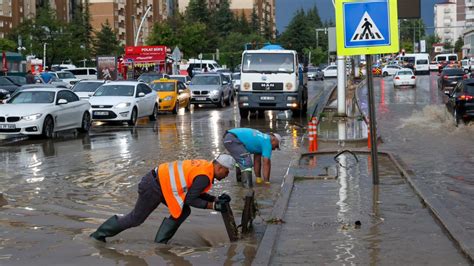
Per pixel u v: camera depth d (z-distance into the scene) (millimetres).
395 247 7805
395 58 115500
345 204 10492
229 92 40438
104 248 8125
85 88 32719
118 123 27516
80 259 7613
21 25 77688
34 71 57562
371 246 7875
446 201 10742
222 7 118875
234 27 117438
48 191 12109
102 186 12594
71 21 90750
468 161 15359
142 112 27594
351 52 11820
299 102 28781
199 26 80250
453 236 8055
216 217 10008
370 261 7242
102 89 27719
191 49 78625
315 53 117250
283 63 28422
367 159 15930
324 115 29172
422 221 9203
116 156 16859
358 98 40094
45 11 77438
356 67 68375
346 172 13883
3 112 20859
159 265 7352
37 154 17422
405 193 11406
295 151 17484
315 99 42750
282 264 7195
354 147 18297
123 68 57375
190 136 21812
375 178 12242
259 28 129250
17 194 11828
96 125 26750
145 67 58531
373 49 11773
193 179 8117
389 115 28953
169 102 32281
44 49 71438
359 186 12156
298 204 10539
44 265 7363
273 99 28297
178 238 8672
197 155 16859
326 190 11773
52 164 15523
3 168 14906
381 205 10375
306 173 13703
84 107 23594
